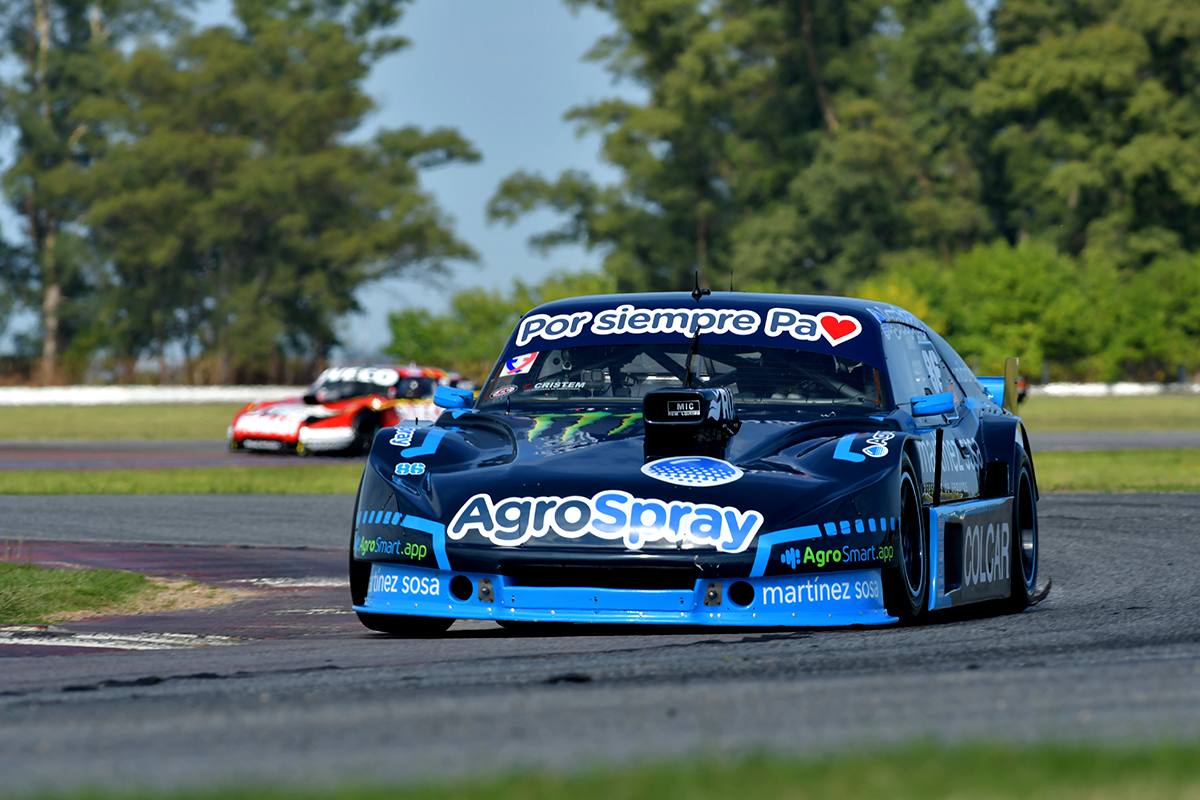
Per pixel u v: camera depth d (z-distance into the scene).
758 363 30.00
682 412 26.97
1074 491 70.56
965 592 29.61
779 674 20.58
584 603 25.67
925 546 28.03
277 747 15.66
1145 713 16.95
